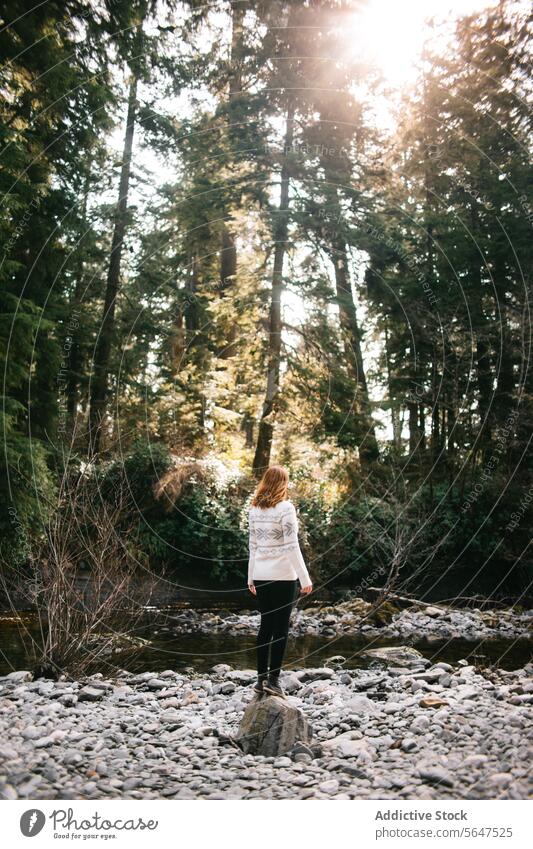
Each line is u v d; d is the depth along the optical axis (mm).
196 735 4207
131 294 13672
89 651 6012
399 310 13461
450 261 13062
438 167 13367
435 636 8664
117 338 13469
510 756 3428
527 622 9734
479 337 12695
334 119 13242
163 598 10633
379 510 12555
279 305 13641
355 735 4160
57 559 5914
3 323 8969
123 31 10836
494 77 12445
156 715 4742
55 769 3252
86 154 11883
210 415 14906
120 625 6809
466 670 6258
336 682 5902
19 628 7516
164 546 12148
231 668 6500
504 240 12766
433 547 12242
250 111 13211
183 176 13812
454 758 3488
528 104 12320
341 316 13844
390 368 14008
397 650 7281
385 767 3484
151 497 12477
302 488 13227
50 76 9695
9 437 8578
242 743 3875
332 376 13391
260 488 4672
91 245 12273
